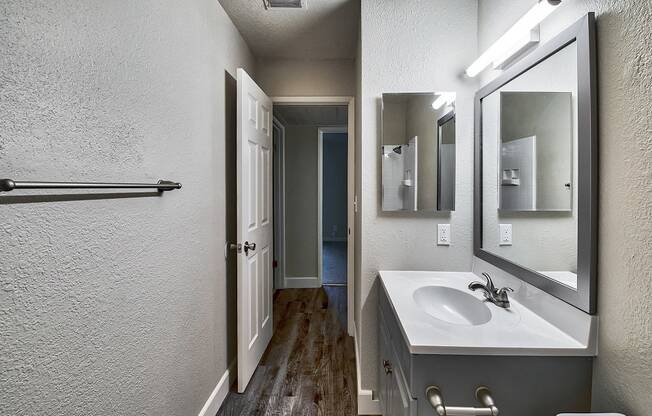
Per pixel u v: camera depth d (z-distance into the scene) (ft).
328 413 5.74
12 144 2.12
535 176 3.78
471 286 4.53
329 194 25.81
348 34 7.21
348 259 8.87
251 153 6.61
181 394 4.43
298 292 12.27
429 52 5.60
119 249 3.15
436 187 5.64
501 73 4.69
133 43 3.36
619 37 2.59
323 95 8.59
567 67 3.22
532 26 3.59
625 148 2.54
